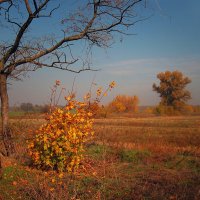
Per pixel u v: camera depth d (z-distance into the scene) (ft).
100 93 43.04
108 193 33.50
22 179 38.17
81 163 45.32
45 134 41.32
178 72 322.96
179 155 56.29
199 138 92.38
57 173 40.73
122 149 56.59
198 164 48.73
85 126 42.63
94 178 38.93
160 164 48.85
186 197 32.04
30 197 31.83
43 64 52.65
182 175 42.06
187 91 322.75
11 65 51.83
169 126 155.33
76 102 42.34
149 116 287.48
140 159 51.70
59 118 41.52
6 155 49.19
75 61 52.80
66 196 29.01
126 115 284.00
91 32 51.39
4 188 35.58
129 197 32.65
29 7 47.80
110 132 91.09
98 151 55.06
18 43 50.52
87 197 32.22
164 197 32.01
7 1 49.01
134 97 328.08
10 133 50.31
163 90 326.24
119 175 41.14
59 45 51.80
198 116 295.69
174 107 321.73
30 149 43.21
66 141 40.60
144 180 39.29
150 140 85.35
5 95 51.90
